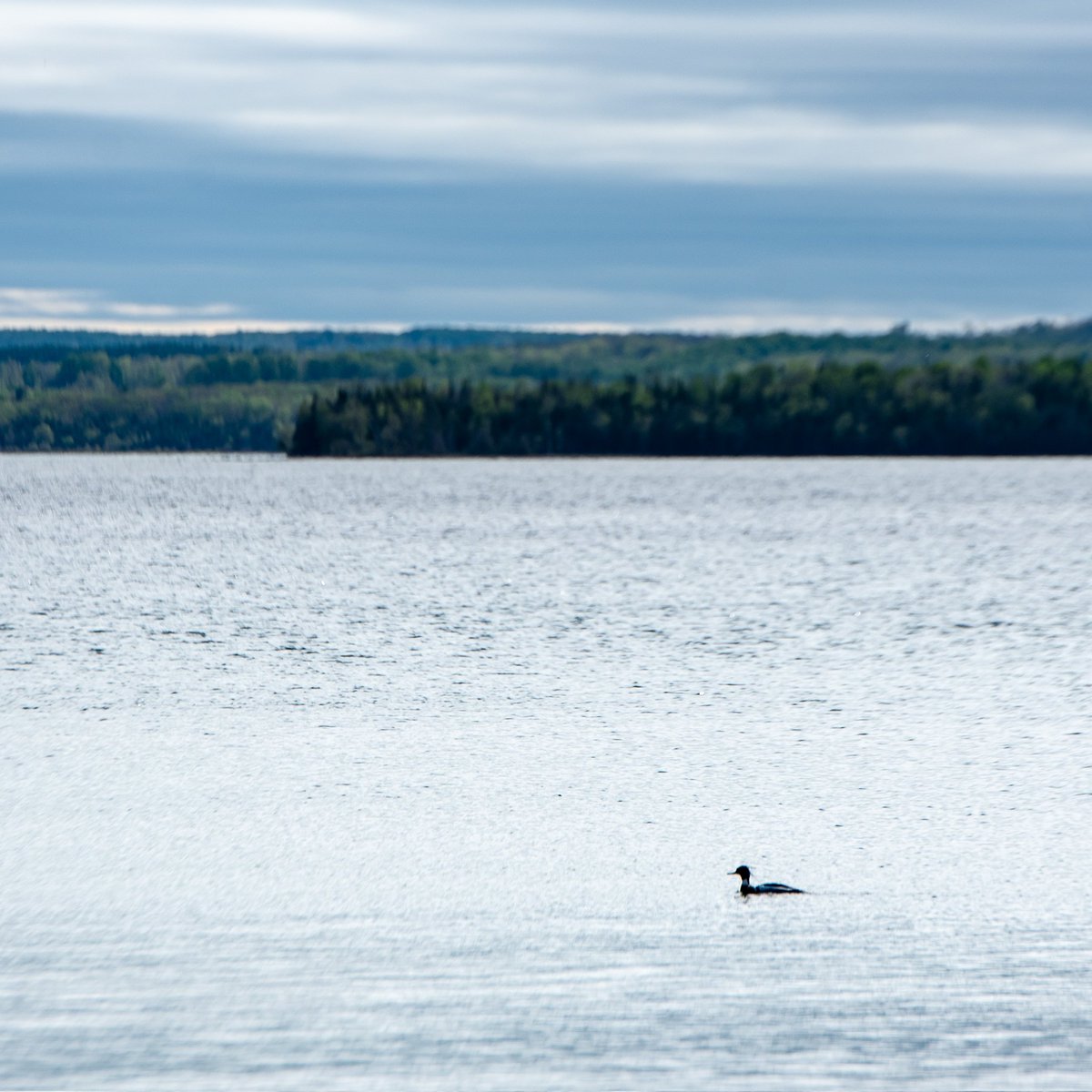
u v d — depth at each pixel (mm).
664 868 110875
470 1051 82500
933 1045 83250
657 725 162000
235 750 149125
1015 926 98812
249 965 92562
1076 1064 81312
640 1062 81625
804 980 90812
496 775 138500
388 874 109625
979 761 144125
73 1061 81125
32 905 102750
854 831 120188
